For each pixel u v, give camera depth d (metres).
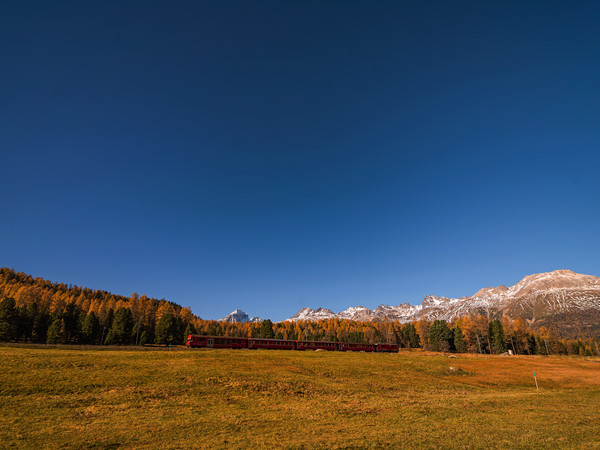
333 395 39.97
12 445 19.72
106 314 139.25
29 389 33.22
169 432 23.20
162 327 124.12
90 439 21.28
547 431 23.36
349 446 19.89
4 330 104.12
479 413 30.00
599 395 43.38
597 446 19.78
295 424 25.84
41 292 158.50
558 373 67.06
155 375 43.19
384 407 33.06
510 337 150.88
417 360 78.56
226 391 38.44
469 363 79.12
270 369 52.62
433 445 20.03
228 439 21.66
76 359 49.00
